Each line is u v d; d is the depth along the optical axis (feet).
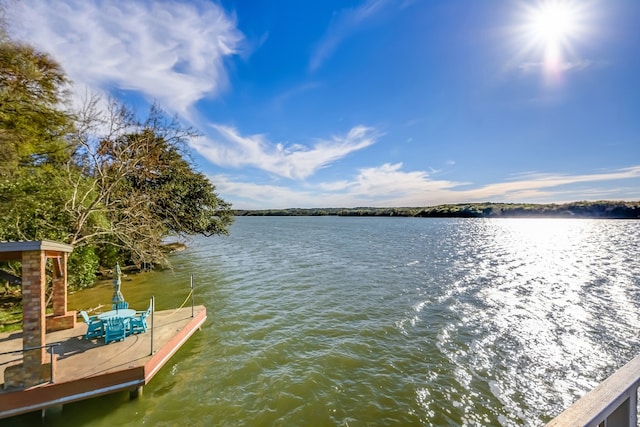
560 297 51.21
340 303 47.73
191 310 35.76
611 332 36.88
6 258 22.30
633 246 120.47
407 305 46.88
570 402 24.36
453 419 22.40
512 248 115.24
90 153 49.08
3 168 36.94
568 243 132.46
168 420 21.76
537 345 33.63
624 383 6.37
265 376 27.35
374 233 189.47
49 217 44.42
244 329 37.37
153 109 58.23
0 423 19.97
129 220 55.98
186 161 74.84
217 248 115.14
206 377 26.99
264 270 72.84
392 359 30.48
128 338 27.22
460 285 59.16
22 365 20.03
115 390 21.72
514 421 22.27
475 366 29.35
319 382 26.55
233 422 21.81
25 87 40.22
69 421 20.99
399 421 22.17
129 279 62.59
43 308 20.67
